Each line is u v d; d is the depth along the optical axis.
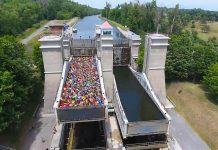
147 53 47.94
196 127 41.53
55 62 44.62
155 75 48.66
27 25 126.69
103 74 48.00
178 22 111.25
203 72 54.91
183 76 55.69
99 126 40.75
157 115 37.50
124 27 135.75
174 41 57.25
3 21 94.25
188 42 59.28
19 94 38.22
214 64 49.91
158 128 33.66
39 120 43.66
